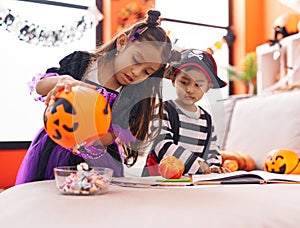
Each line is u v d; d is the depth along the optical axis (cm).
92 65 81
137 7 315
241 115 191
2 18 277
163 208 53
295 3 301
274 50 302
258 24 372
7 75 285
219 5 373
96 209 53
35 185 75
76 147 73
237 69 355
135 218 49
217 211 53
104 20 316
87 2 312
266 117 175
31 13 287
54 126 68
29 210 56
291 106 165
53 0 295
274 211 55
